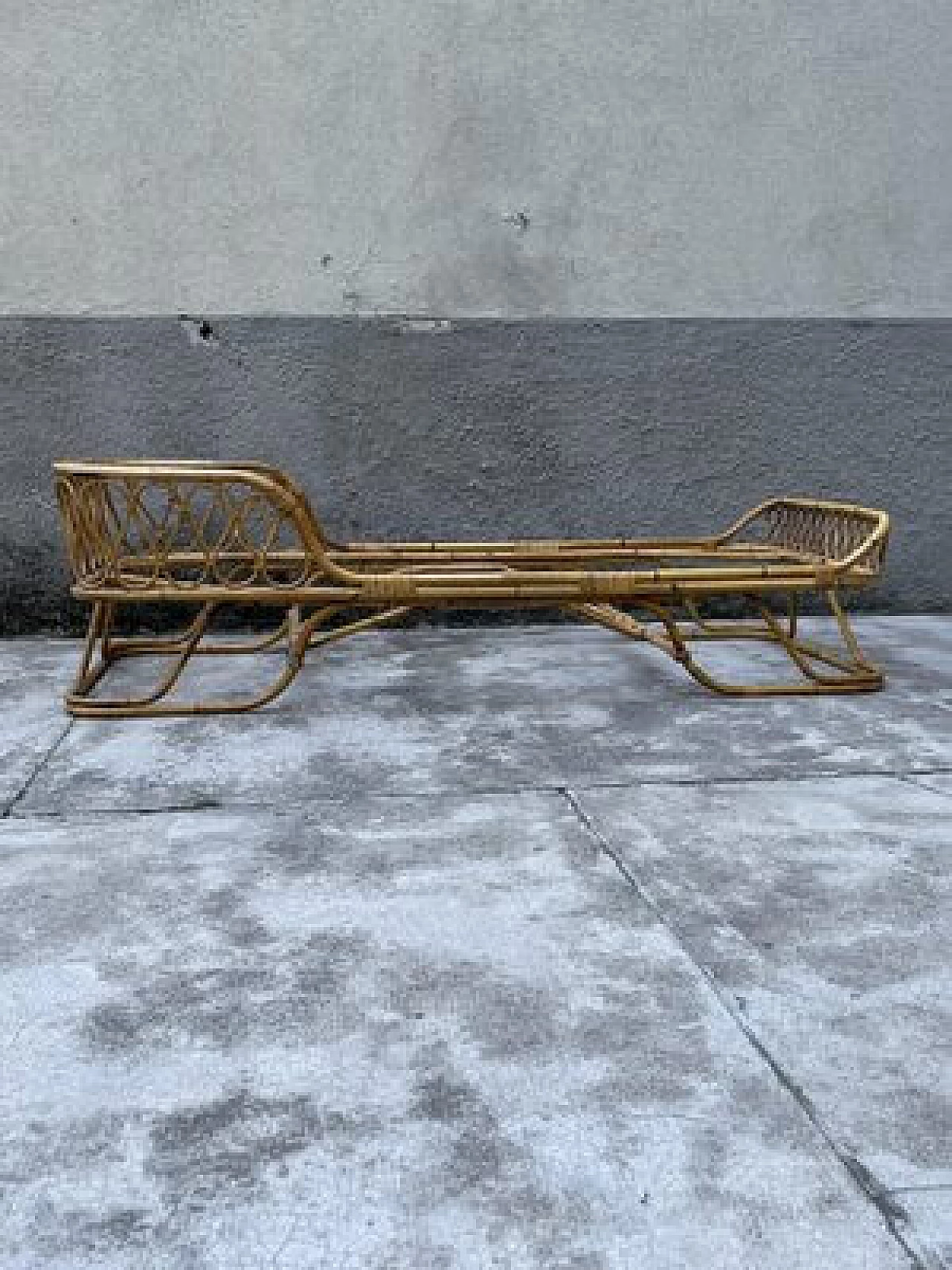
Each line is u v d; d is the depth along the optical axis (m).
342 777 2.86
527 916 2.07
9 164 4.28
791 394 4.74
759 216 4.64
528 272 4.55
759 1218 1.30
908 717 3.42
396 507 4.60
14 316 4.34
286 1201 1.33
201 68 4.30
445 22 4.38
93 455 4.44
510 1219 1.30
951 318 4.80
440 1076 1.57
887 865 2.29
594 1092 1.54
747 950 1.93
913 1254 1.24
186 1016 1.73
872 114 4.64
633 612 4.84
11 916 2.07
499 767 2.94
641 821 2.54
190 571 4.48
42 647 4.41
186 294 4.41
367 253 4.46
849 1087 1.55
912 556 4.91
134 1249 1.25
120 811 2.63
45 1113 1.49
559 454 4.65
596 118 4.50
